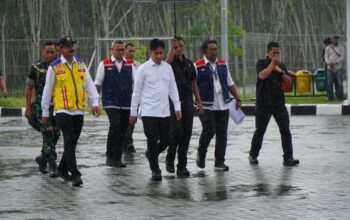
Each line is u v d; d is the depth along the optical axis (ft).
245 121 101.24
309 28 298.76
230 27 201.05
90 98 55.06
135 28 259.19
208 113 59.21
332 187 51.31
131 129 71.00
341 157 65.82
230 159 65.77
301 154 68.03
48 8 255.91
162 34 268.00
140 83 55.67
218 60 59.82
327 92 125.39
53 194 50.52
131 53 67.67
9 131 92.22
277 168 60.23
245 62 139.64
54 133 57.26
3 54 149.18
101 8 245.45
